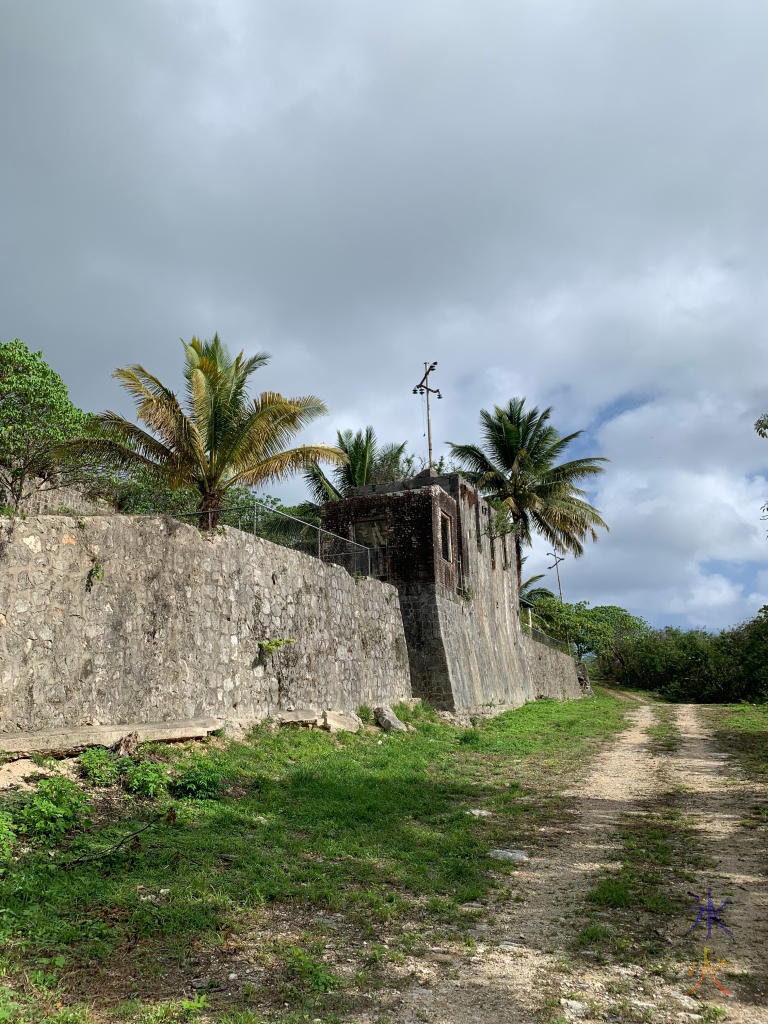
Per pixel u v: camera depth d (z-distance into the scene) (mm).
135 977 4504
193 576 12648
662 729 22359
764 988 4578
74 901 5449
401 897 6355
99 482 23844
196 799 8633
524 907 6191
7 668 9414
